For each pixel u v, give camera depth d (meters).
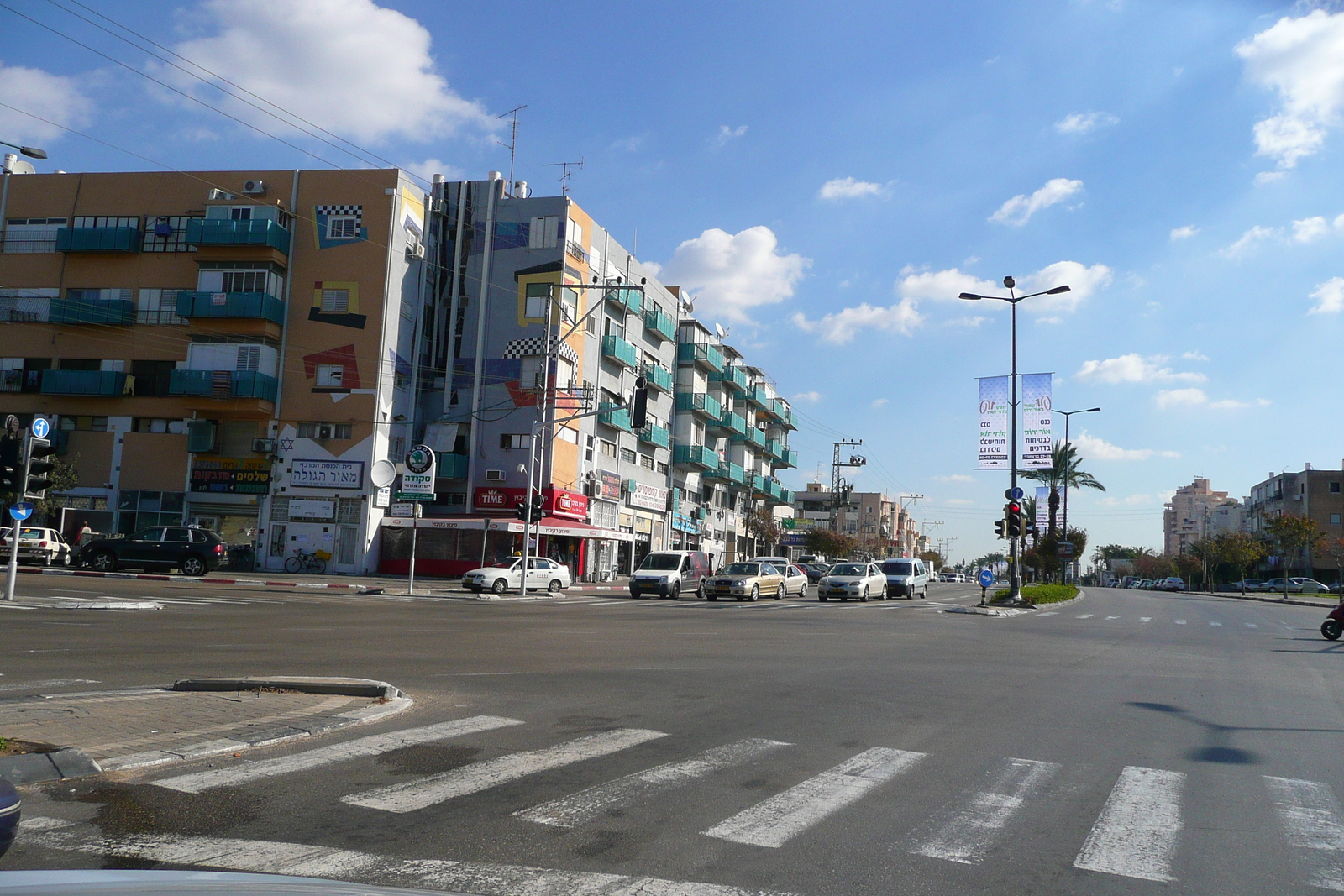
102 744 6.60
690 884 4.31
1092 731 8.67
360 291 41.09
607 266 49.28
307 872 4.28
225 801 5.48
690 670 12.27
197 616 18.78
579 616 23.11
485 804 5.57
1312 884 4.55
